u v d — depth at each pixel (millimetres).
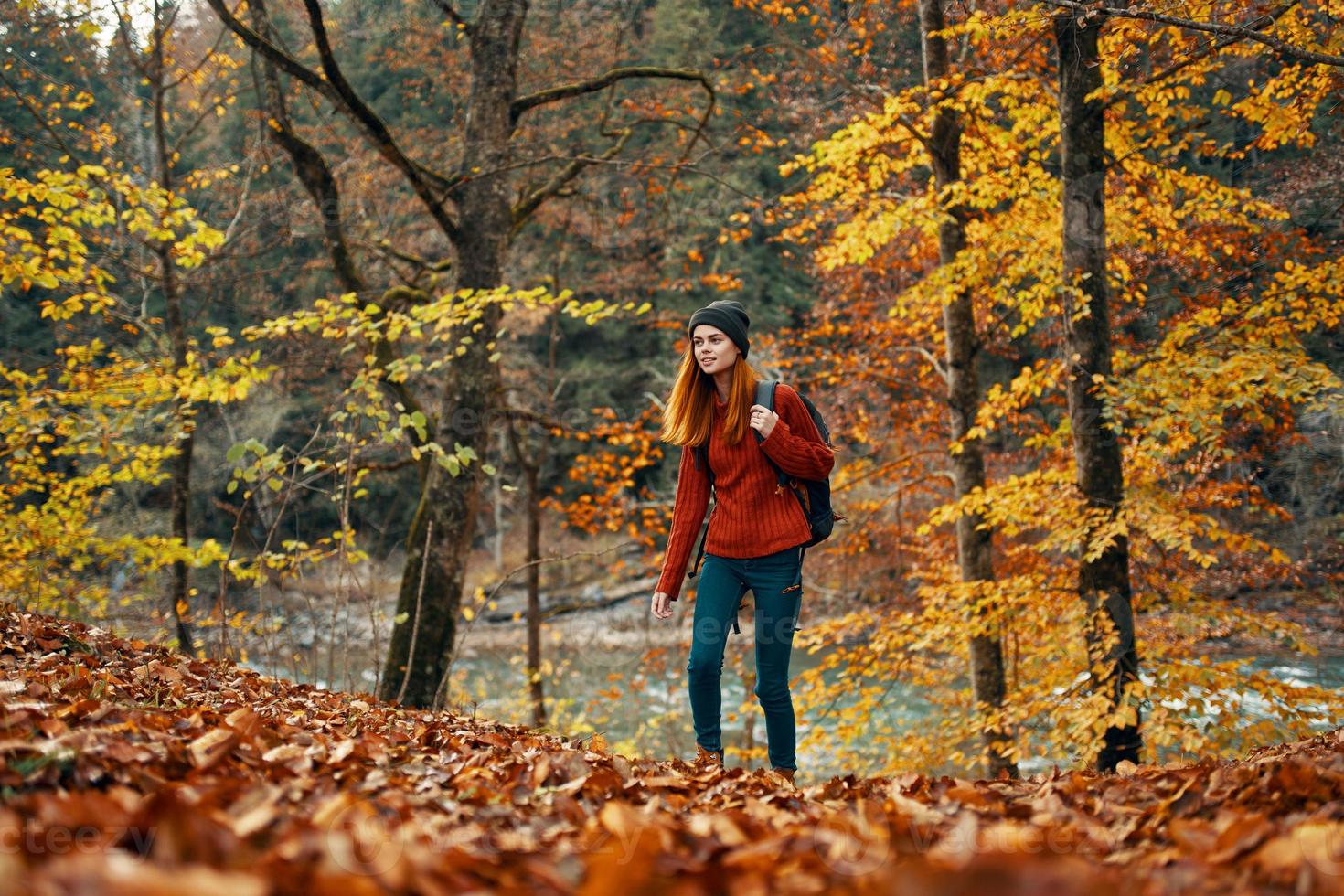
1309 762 2342
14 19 10156
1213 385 6758
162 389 8414
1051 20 6176
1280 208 9531
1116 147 8148
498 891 1317
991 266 8336
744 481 3688
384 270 14945
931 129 8703
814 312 13945
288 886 1192
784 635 3729
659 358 30781
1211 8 5906
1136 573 8516
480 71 8680
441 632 8047
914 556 13734
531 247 19656
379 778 2203
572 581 28375
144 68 10664
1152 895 1341
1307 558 13008
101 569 10258
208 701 3402
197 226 7824
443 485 8188
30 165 11367
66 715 2330
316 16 7113
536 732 4039
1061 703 6934
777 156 17344
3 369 8320
